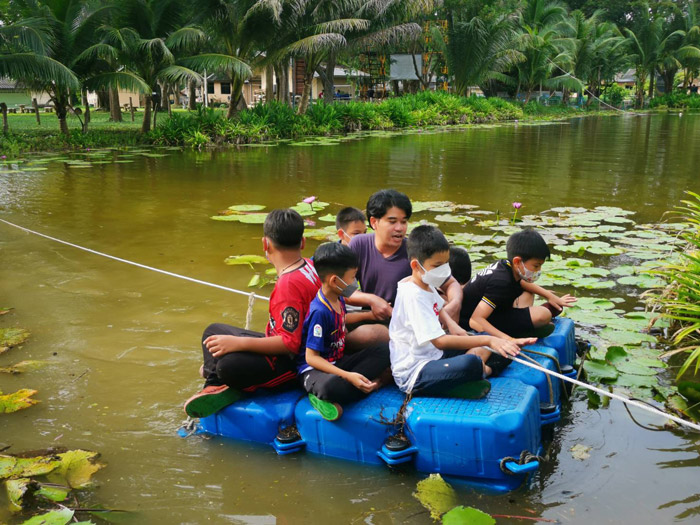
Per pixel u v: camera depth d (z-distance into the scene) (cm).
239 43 1873
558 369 301
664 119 3153
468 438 237
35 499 229
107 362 341
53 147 1523
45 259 537
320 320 264
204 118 1716
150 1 1658
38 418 285
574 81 3522
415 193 879
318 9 1952
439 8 2978
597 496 230
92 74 1641
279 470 250
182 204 791
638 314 406
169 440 270
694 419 285
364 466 252
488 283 310
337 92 4003
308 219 695
